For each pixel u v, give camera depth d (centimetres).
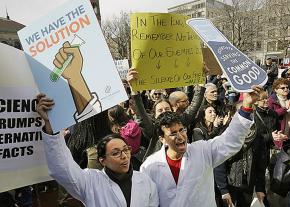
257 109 461
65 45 213
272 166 402
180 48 346
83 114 210
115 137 227
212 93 512
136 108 349
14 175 220
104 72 208
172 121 242
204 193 250
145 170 257
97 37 209
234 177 361
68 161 212
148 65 335
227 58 245
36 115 224
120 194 221
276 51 5069
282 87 522
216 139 255
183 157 250
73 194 221
